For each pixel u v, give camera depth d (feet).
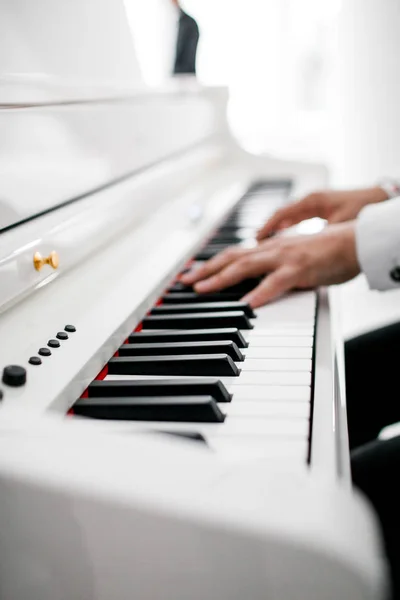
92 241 2.48
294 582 1.15
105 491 1.26
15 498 1.32
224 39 10.53
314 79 11.39
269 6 10.55
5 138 2.06
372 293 6.85
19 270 2.00
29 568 1.36
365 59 8.14
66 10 3.06
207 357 1.95
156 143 3.43
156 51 5.88
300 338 2.18
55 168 2.36
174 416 1.73
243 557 1.19
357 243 2.52
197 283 2.52
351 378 2.83
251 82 10.82
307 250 2.53
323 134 9.79
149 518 1.24
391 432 4.03
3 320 1.99
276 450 1.61
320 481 1.20
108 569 1.30
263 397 1.83
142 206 2.99
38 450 1.32
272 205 3.90
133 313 2.15
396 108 7.95
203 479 1.23
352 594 1.11
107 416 1.75
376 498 2.18
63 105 2.42
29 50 2.73
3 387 1.69
